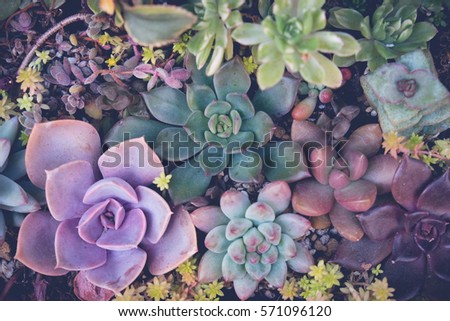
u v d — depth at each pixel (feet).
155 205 1.48
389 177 1.54
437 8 1.67
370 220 1.51
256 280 1.56
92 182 1.51
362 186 1.51
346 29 1.67
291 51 1.38
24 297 1.64
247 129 1.55
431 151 1.58
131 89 1.65
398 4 1.58
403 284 1.58
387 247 1.57
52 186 1.45
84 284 1.57
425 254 1.56
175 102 1.58
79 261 1.49
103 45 1.65
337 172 1.50
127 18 1.37
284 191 1.51
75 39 1.65
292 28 1.40
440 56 1.69
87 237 1.48
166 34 1.36
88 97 1.63
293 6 1.41
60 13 1.70
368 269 1.61
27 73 1.60
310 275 1.59
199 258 1.63
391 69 1.49
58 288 1.65
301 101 1.63
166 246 1.54
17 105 1.63
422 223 1.52
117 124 1.58
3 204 1.52
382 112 1.55
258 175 1.54
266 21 1.39
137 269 1.51
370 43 1.55
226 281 1.61
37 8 1.69
